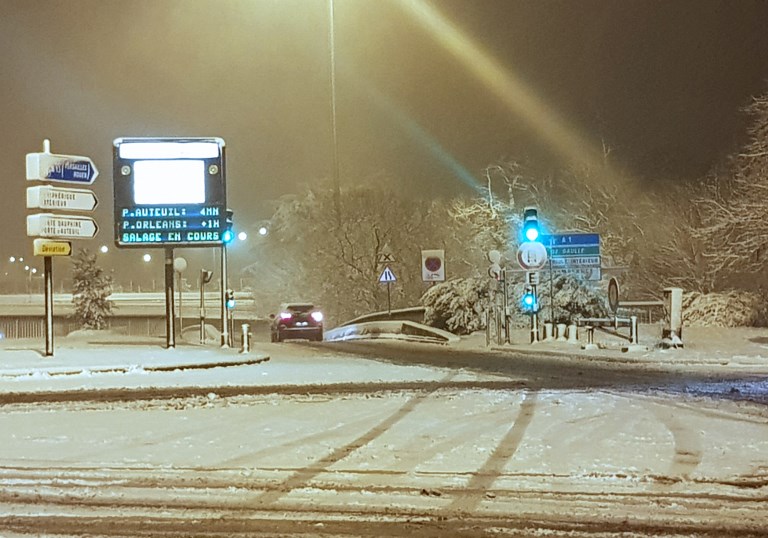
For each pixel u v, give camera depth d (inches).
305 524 319.9
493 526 315.0
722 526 313.3
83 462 427.8
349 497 357.4
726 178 1850.4
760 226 1467.8
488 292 1546.5
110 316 1987.0
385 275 1615.4
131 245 1082.7
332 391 727.1
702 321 1461.6
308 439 485.7
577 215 2011.6
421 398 667.4
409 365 999.6
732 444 462.3
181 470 408.2
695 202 1723.7
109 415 587.8
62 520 327.6
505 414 575.8
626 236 1931.6
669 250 1863.9
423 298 1652.3
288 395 697.0
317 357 1141.1
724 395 673.0
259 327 2062.0
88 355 994.1
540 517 326.0
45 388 760.3
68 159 964.0
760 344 1140.5
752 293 1512.1
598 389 724.0
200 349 1123.3
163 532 311.7
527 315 1528.1
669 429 510.3
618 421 541.3
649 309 1542.8
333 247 2034.9
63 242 973.2
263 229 2188.7
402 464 418.6
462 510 336.5
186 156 1091.3
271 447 462.9
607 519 322.3
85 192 980.6
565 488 370.3
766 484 374.3
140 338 1428.4
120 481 386.9
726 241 1552.7
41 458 438.3
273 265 2176.4
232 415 582.6
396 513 333.7
